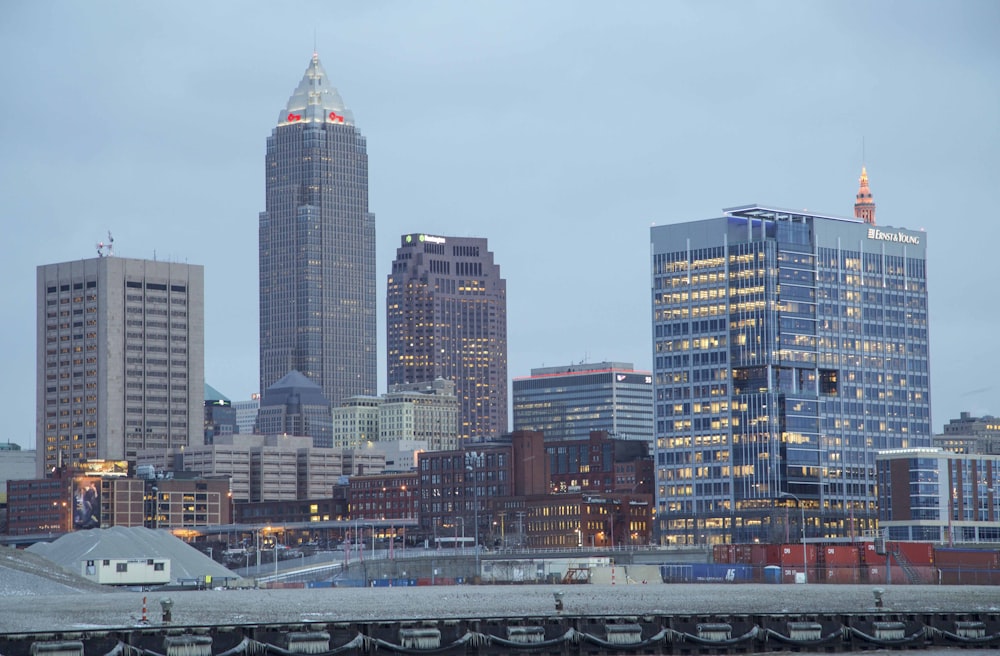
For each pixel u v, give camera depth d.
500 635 196.62
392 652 190.50
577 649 196.88
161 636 187.12
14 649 182.62
